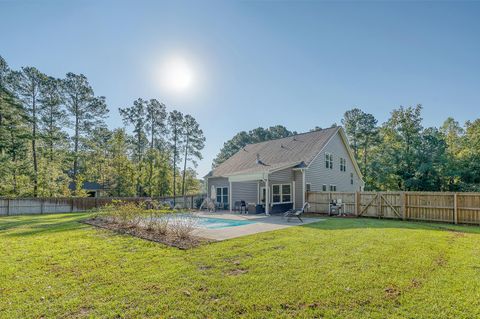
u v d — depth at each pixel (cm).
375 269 521
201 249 684
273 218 1460
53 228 1061
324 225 1130
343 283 453
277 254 630
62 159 3142
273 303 385
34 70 2886
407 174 2762
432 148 2727
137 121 3803
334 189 2197
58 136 3111
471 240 809
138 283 461
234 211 1939
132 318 347
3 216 1950
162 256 624
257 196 2072
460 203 1277
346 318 345
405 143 3133
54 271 526
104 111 3541
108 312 362
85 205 2434
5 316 352
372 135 3975
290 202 1847
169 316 352
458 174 2594
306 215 1658
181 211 1237
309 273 500
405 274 496
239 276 488
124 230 949
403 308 370
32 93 2888
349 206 1634
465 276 488
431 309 367
